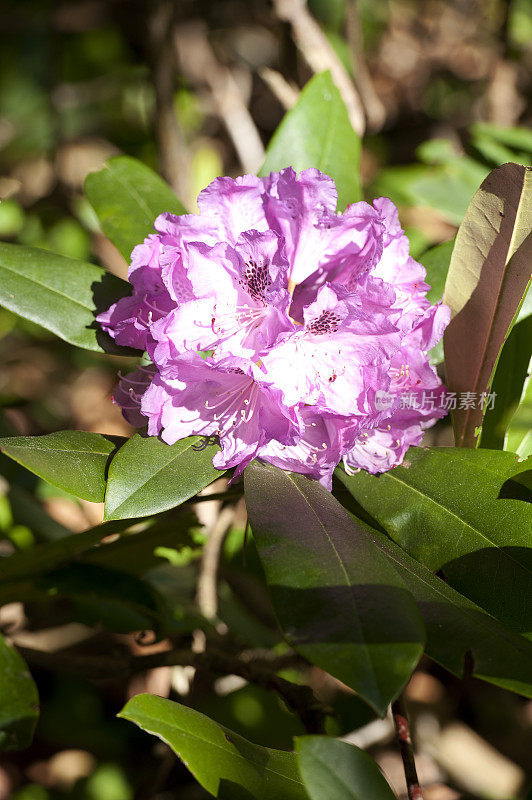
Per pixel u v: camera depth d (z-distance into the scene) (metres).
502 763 0.94
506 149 0.95
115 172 0.73
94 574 0.71
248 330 0.60
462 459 0.63
